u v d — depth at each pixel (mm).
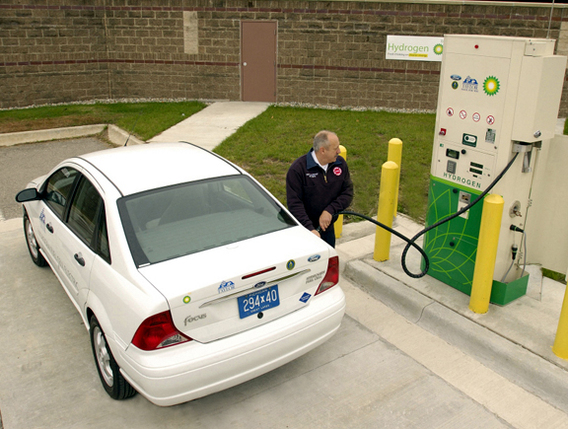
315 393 3768
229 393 3771
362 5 13156
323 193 4598
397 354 4219
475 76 4273
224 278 3119
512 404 3682
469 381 3910
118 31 14406
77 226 4035
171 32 14281
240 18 13891
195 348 3082
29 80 13875
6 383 3844
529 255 4867
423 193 7602
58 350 4238
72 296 4211
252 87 14492
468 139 4445
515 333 4215
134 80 14820
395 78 13562
